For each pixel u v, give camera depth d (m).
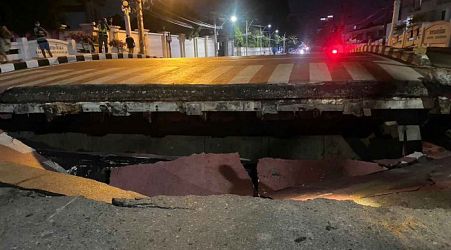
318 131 7.11
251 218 2.57
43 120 8.20
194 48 40.28
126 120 7.75
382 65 9.00
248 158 7.46
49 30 26.45
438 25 20.98
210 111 6.87
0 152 6.30
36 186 3.47
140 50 25.31
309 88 6.46
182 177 6.13
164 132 7.71
